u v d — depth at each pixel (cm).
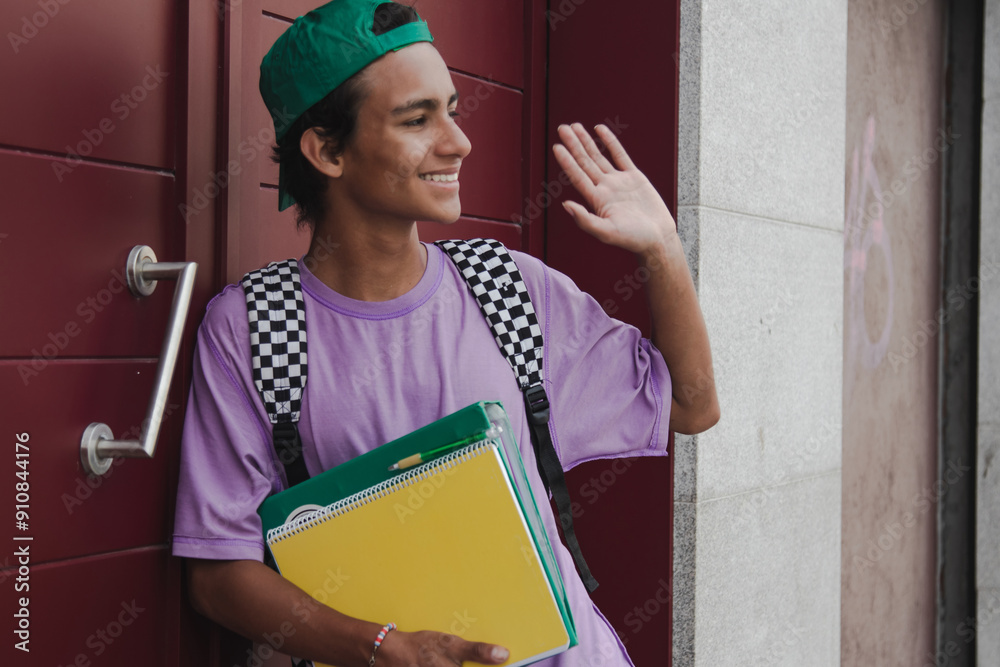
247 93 137
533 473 112
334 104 103
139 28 119
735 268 192
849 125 258
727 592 191
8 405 104
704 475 183
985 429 295
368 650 94
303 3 148
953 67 309
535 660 98
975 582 298
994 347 293
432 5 168
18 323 105
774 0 206
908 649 295
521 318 115
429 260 116
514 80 189
